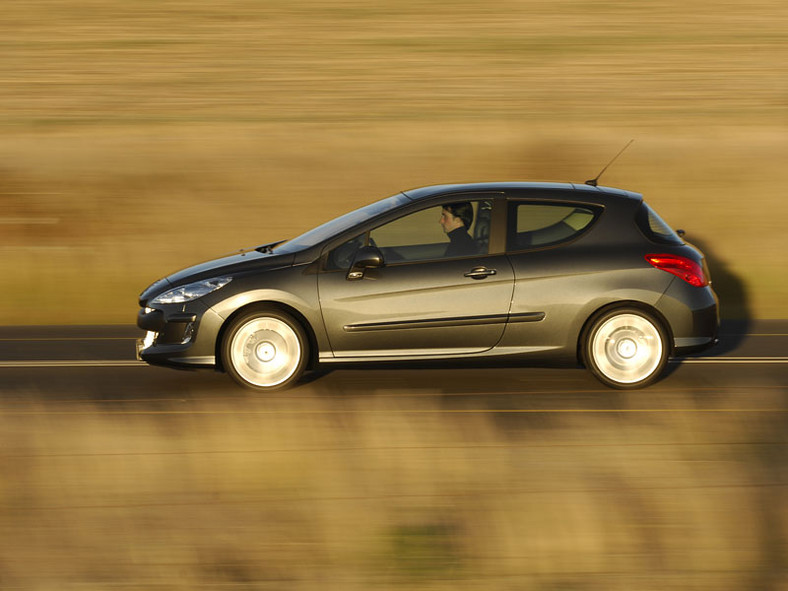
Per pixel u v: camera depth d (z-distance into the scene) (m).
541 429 24.00
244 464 20.41
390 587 15.50
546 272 27.50
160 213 58.97
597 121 83.75
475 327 27.45
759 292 43.75
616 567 16.28
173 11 130.75
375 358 27.55
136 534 17.39
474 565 16.27
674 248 28.17
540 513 18.09
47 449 21.67
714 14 130.62
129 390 28.22
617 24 125.19
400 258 27.61
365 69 104.56
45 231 55.00
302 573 15.98
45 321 39.56
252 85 98.56
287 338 27.33
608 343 27.80
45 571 16.06
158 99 93.25
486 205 27.94
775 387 28.78
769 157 70.75
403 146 73.44
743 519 18.05
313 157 71.06
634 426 24.03
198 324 27.16
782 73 103.12
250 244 53.28
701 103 91.12
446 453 21.56
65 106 90.31
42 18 126.56
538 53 111.25
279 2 135.25
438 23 125.19
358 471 20.20
